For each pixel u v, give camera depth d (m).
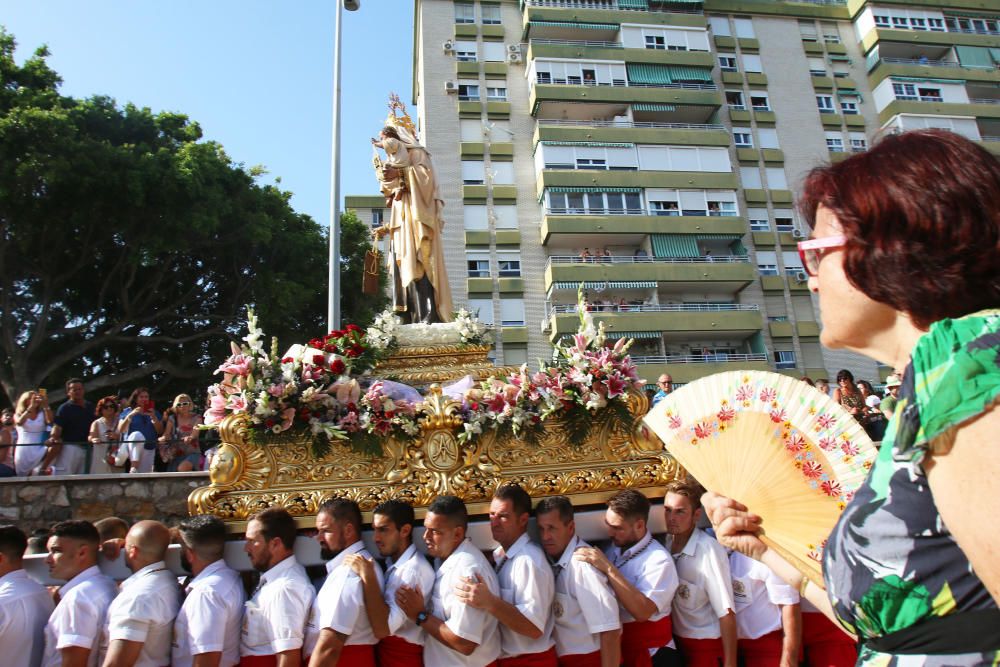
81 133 21.86
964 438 1.43
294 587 4.52
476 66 38.09
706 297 36.03
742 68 40.72
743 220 36.34
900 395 1.64
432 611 4.50
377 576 4.57
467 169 36.22
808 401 2.94
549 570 4.61
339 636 4.20
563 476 5.38
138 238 21.86
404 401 5.50
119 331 23.20
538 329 34.06
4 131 19.28
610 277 33.94
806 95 40.50
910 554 1.64
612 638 4.36
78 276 23.36
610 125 37.44
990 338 1.48
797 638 4.47
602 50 38.44
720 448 3.00
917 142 1.82
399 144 9.41
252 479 5.28
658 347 34.28
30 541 6.62
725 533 2.85
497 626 4.52
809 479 2.82
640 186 36.06
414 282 9.37
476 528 5.18
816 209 2.06
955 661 1.57
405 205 9.57
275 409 5.26
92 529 4.99
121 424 11.88
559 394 5.41
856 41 42.47
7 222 20.30
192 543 4.67
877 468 1.78
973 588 1.57
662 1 40.34
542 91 36.72
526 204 36.19
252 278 25.16
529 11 38.56
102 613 4.63
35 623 4.83
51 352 23.53
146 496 10.17
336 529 4.72
